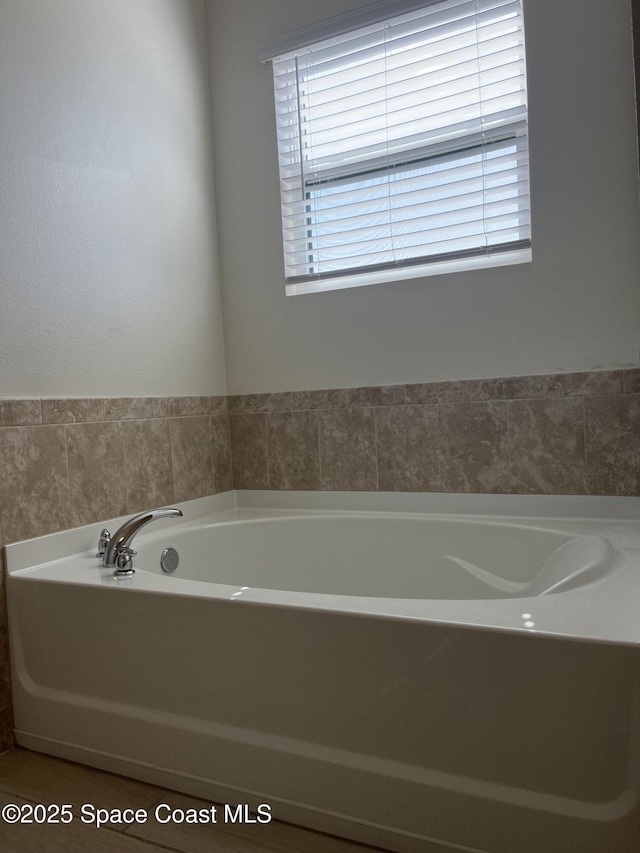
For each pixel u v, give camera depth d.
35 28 1.97
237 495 2.75
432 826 1.27
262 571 2.41
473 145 2.31
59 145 2.04
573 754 1.15
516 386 2.22
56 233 2.01
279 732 1.43
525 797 1.19
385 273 2.49
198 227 2.65
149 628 1.60
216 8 2.72
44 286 1.97
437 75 2.32
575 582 1.48
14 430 1.85
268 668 1.44
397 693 1.30
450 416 2.33
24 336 1.90
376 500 2.47
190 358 2.57
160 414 2.39
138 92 2.37
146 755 1.62
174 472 2.44
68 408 2.02
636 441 2.07
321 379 2.56
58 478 1.98
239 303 2.73
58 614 1.75
